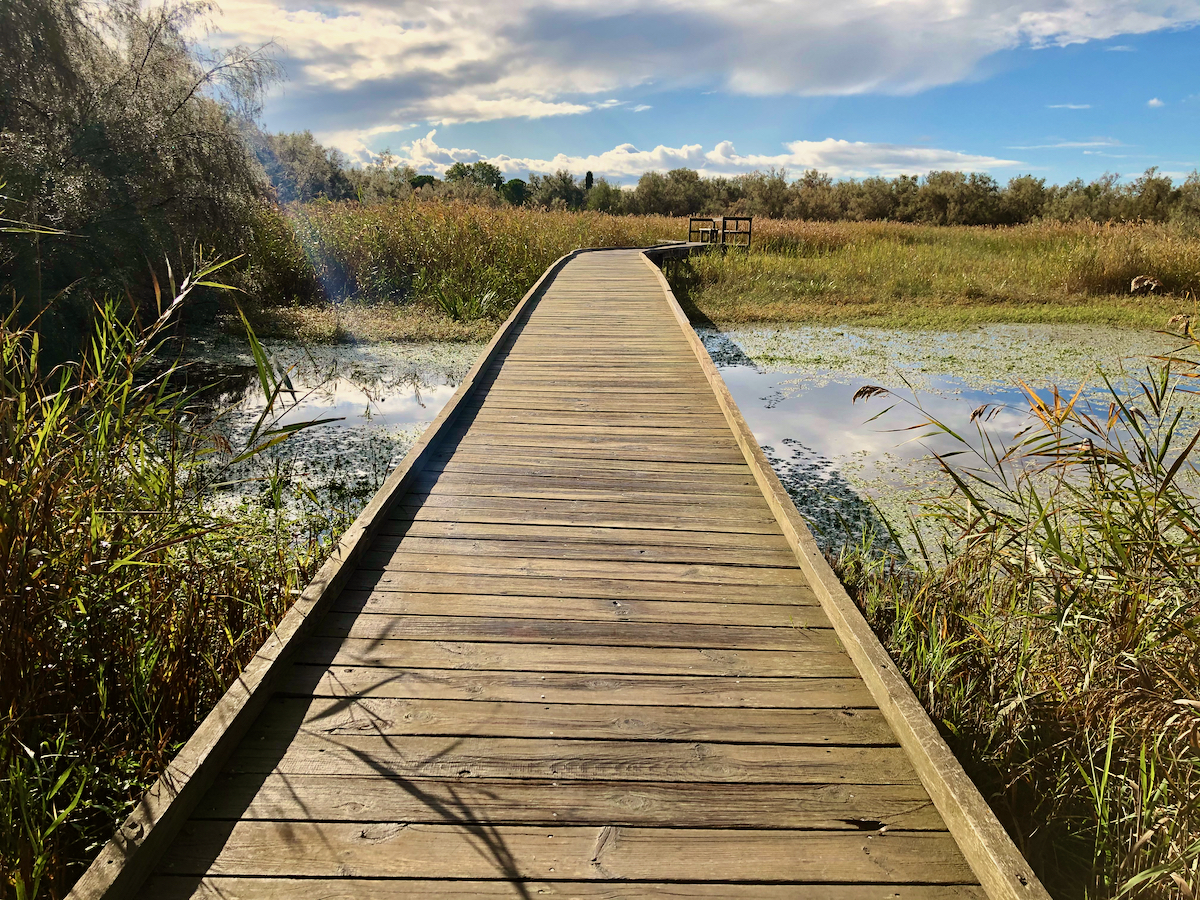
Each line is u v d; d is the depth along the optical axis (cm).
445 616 259
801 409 688
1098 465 276
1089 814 226
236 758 194
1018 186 3428
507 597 272
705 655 242
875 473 533
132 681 242
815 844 172
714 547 311
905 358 889
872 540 405
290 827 173
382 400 695
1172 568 247
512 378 554
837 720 214
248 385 727
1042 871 213
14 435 223
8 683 204
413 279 1241
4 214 603
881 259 1583
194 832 171
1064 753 234
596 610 265
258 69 956
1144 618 245
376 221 1312
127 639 249
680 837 173
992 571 326
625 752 199
